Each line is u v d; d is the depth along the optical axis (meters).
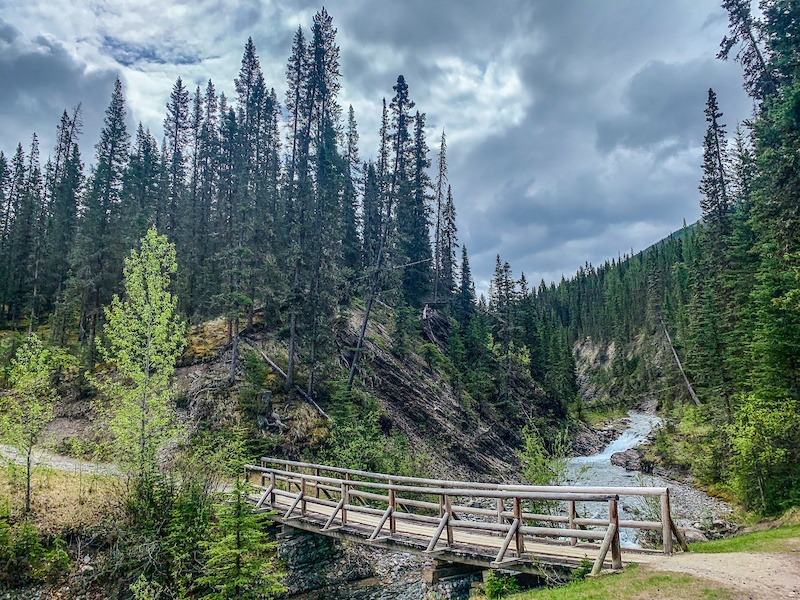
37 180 57.78
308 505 18.23
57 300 40.34
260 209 35.44
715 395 32.72
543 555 9.92
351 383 31.11
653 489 9.18
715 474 27.48
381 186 47.81
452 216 59.66
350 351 35.38
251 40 47.00
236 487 12.00
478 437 37.38
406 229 48.88
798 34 19.09
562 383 59.75
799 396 19.84
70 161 46.78
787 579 7.44
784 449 16.84
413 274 49.75
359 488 22.45
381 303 43.81
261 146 46.78
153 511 14.86
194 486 15.44
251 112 45.12
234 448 18.12
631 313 104.38
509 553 10.50
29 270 46.34
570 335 123.31
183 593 12.78
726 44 26.66
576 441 49.44
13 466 15.77
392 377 36.31
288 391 28.47
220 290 36.19
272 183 42.59
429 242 53.91
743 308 26.77
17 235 49.75
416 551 12.09
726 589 7.07
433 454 31.69
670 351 60.81
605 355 106.75
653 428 54.25
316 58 37.66
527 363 55.81
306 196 31.23
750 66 26.09
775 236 19.39
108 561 13.80
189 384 27.86
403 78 43.62
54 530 14.41
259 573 11.72
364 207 54.31
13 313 44.75
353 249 47.59
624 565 8.59
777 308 20.22
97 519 15.07
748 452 17.58
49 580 13.16
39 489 16.23
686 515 21.84
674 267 73.44
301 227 30.52
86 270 34.06
